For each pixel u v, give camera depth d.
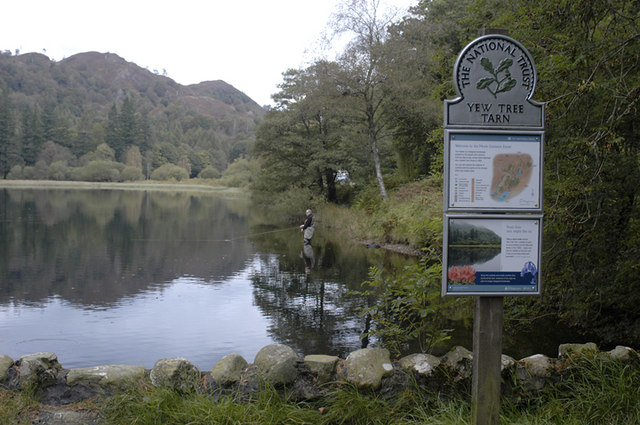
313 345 6.90
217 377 3.67
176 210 37.25
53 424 3.33
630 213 6.14
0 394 3.53
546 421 3.43
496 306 3.25
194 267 13.41
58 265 13.38
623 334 6.90
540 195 3.24
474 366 3.27
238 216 32.75
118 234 20.88
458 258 3.21
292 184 33.53
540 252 3.23
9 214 29.56
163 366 3.66
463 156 3.21
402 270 12.90
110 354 6.54
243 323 8.02
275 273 12.59
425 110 24.45
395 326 4.89
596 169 5.45
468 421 3.40
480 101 3.21
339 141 33.03
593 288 6.45
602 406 3.56
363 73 24.52
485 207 3.22
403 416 3.52
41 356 3.69
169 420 3.29
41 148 117.81
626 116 5.64
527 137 3.23
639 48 5.43
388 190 26.95
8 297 9.76
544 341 6.87
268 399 3.52
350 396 3.57
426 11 26.77
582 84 5.06
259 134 34.50
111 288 10.69
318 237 21.03
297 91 30.61
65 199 48.31
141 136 136.25
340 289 10.66
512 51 3.22
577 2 5.54
